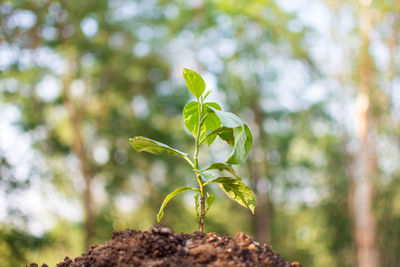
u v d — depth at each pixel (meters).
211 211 18.77
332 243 19.14
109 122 17.72
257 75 19.78
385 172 16.33
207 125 2.35
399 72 15.63
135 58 17.39
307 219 20.73
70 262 1.99
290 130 20.66
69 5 15.23
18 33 14.45
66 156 16.30
